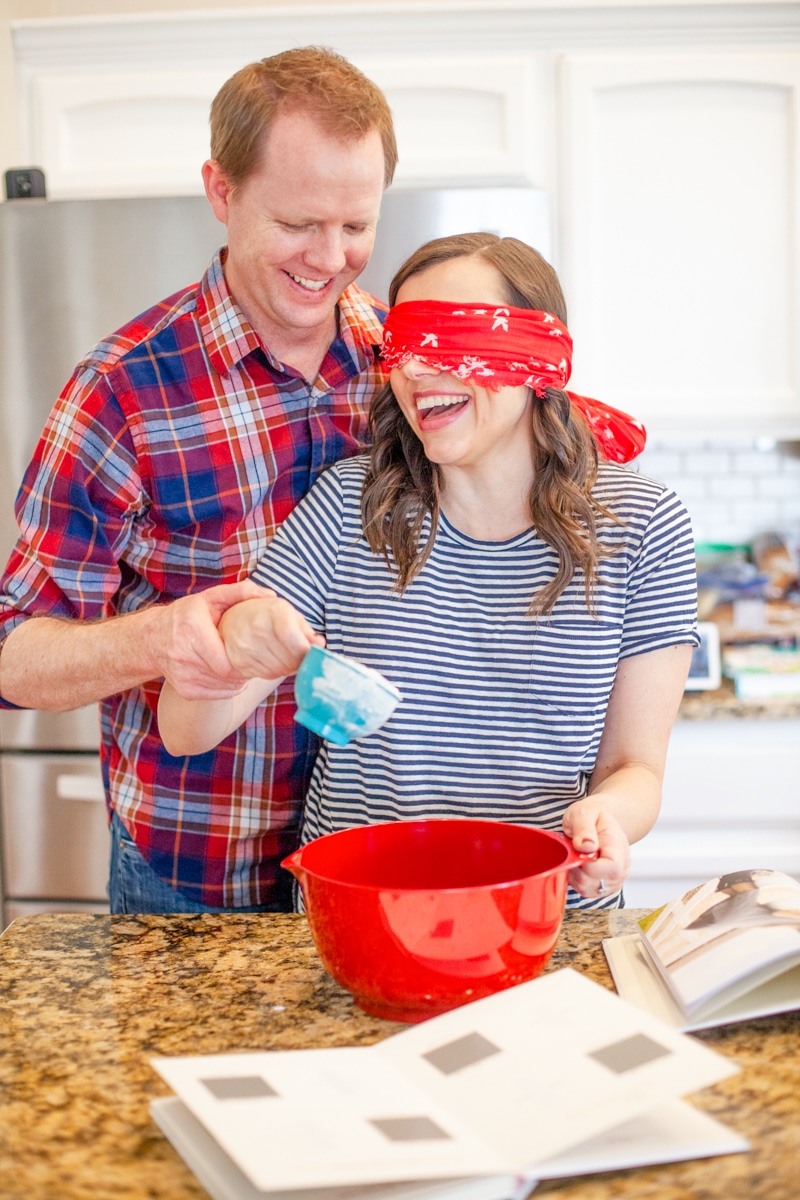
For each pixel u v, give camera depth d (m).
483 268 1.14
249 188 1.20
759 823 2.37
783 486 2.82
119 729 1.45
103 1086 0.76
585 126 2.36
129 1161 0.67
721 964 0.82
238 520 1.37
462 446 1.13
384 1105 0.67
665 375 2.44
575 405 1.25
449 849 0.98
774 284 2.41
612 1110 0.64
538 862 0.95
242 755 1.37
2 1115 0.72
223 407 1.34
